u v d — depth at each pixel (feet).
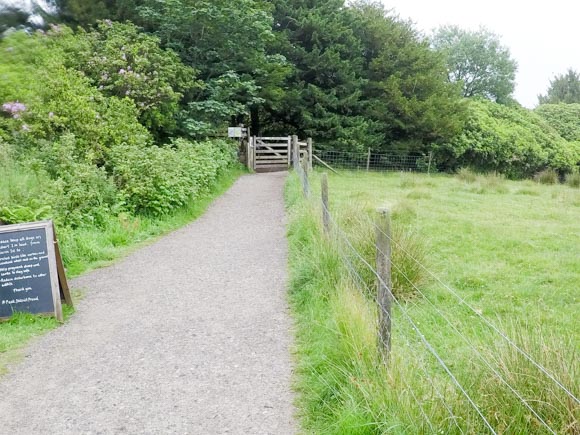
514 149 82.48
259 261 24.02
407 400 9.96
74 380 13.66
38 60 39.55
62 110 35.96
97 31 52.65
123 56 46.37
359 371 11.60
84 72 45.52
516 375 10.03
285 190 43.80
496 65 169.99
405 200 38.29
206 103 54.08
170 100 49.19
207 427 11.39
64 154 31.24
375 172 67.77
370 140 70.64
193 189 35.83
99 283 21.75
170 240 28.58
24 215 23.67
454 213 35.19
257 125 75.10
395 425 9.58
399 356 11.67
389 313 11.61
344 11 76.02
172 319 17.69
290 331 16.25
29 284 18.02
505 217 34.40
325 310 16.42
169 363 14.47
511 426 9.36
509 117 93.15
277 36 67.00
